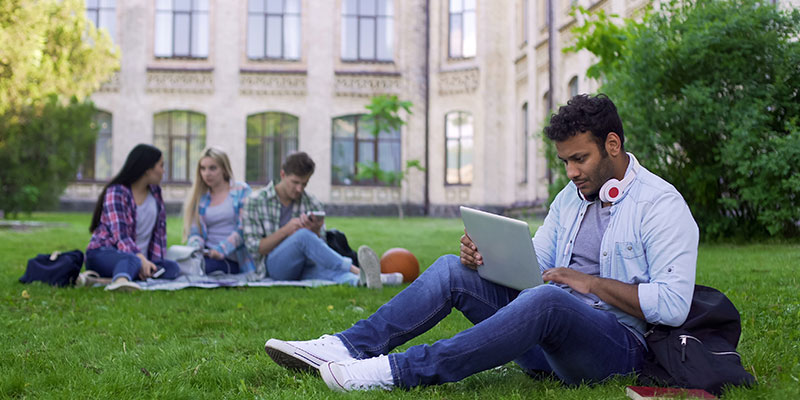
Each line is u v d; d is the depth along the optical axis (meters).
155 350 3.48
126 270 5.96
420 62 27.14
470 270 2.72
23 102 17.50
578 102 2.46
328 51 27.17
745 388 2.35
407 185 27.20
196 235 6.62
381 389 2.54
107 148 26.67
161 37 26.88
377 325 2.71
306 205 6.62
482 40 26.28
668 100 10.34
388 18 27.38
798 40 10.07
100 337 3.84
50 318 4.47
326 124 27.11
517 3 25.08
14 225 17.50
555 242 2.81
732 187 10.05
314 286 6.03
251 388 2.74
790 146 9.22
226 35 26.98
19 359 3.23
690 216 2.46
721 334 2.46
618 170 2.50
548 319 2.38
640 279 2.48
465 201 26.55
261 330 4.14
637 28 10.78
